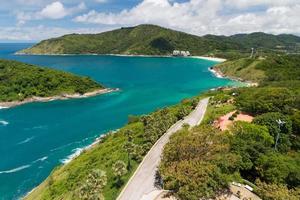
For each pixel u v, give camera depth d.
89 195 48.62
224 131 69.25
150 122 92.50
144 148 73.69
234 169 56.09
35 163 93.81
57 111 152.00
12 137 114.81
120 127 125.81
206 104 122.62
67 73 199.88
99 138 113.56
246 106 98.38
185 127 82.25
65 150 103.19
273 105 97.94
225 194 50.72
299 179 52.53
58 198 65.25
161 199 51.19
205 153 57.06
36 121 135.00
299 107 98.31
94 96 186.75
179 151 58.38
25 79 180.00
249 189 51.88
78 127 126.94
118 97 183.88
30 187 80.75
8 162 94.31
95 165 75.19
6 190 79.38
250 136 66.94
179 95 190.62
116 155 75.62
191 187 49.50
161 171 57.28
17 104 164.88
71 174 75.62
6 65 193.62
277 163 55.47
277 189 49.56
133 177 61.75
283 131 76.88
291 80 185.12
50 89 182.88
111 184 60.72
